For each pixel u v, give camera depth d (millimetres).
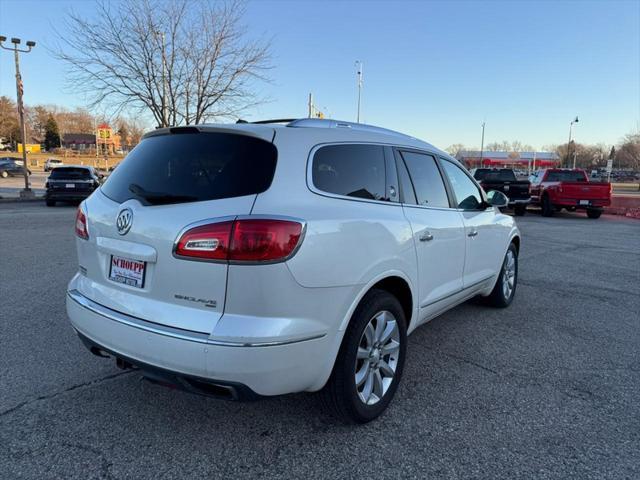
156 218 2492
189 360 2297
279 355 2330
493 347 4301
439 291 3760
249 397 2361
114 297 2680
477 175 19016
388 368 3105
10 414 2984
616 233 13141
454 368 3836
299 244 2369
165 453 2641
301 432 2875
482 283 4703
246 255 2264
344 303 2633
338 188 2795
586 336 4621
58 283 6023
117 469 2498
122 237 2637
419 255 3334
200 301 2354
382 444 2777
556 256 9148
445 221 3756
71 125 117938
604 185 17562
